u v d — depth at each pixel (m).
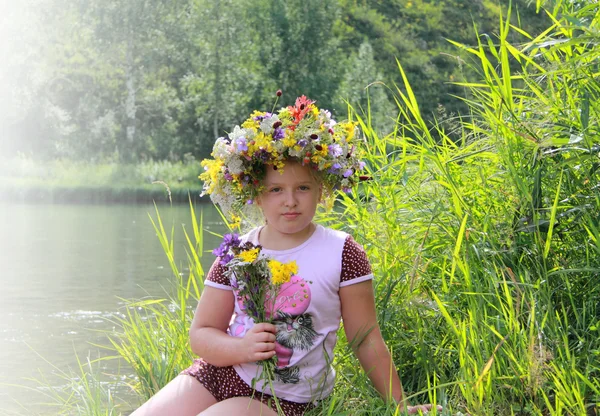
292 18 34.19
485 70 2.97
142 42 34.72
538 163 2.74
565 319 2.40
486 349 2.36
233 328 2.39
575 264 2.59
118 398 3.32
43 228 13.41
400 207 3.14
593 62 2.79
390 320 2.79
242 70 33.09
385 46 38.81
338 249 2.41
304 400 2.34
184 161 33.00
